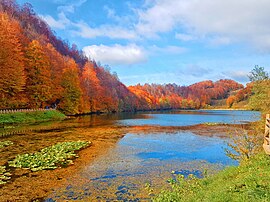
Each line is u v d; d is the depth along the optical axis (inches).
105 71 5147.6
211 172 621.9
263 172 377.4
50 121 1946.4
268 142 434.0
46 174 581.0
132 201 433.4
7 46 1759.4
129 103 4847.4
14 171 597.9
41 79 2174.0
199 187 421.1
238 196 305.7
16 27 2456.9
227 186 359.6
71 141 1033.5
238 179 386.3
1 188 486.6
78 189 490.0
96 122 2014.0
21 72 1868.8
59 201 431.8
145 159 754.8
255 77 740.0
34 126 1542.8
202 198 349.4
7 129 1343.5
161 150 895.7
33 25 4136.3
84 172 604.7
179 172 621.9
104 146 949.8
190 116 3213.6
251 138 566.9
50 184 515.5
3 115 1636.3
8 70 1742.1
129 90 5654.5
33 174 578.9
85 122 1979.6
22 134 1205.1
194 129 1574.8
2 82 1726.1
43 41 3472.0
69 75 2728.8
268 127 436.1
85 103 3176.7
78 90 2797.7
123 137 1195.3
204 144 1027.9
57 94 2497.5
